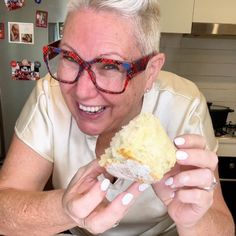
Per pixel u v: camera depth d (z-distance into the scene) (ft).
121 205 1.85
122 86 2.23
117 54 2.10
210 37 7.91
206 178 1.83
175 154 1.82
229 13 6.95
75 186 1.96
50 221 2.28
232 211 7.35
